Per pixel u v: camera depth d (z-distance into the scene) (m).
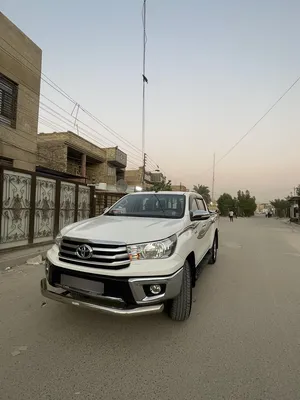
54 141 18.41
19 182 6.50
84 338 2.71
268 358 2.42
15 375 2.12
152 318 3.19
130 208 4.23
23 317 3.15
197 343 2.66
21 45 10.07
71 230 3.04
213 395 1.93
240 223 27.00
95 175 23.89
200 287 4.55
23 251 6.41
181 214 3.78
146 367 2.25
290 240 11.91
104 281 2.58
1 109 9.42
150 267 2.60
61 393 1.93
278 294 4.23
